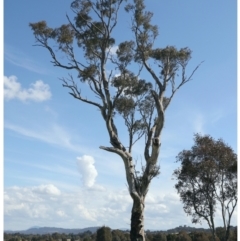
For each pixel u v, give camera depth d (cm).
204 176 3158
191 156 3259
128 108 2902
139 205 2631
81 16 2930
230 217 3089
